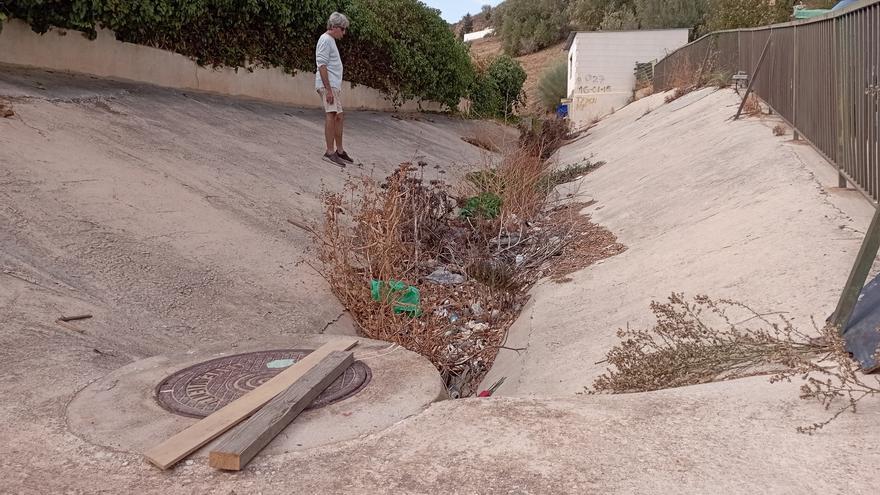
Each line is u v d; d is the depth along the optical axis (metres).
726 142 8.89
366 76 17.33
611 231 7.64
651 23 34.22
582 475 2.49
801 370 3.02
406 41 18.48
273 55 13.48
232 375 3.62
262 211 7.39
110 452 2.81
